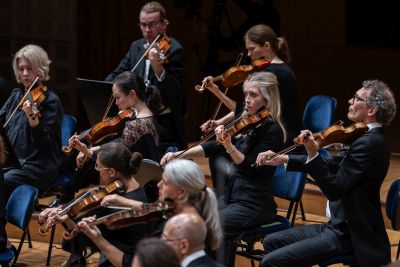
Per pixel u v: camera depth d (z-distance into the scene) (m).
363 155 9.55
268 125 10.47
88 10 20.78
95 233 8.82
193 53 22.19
